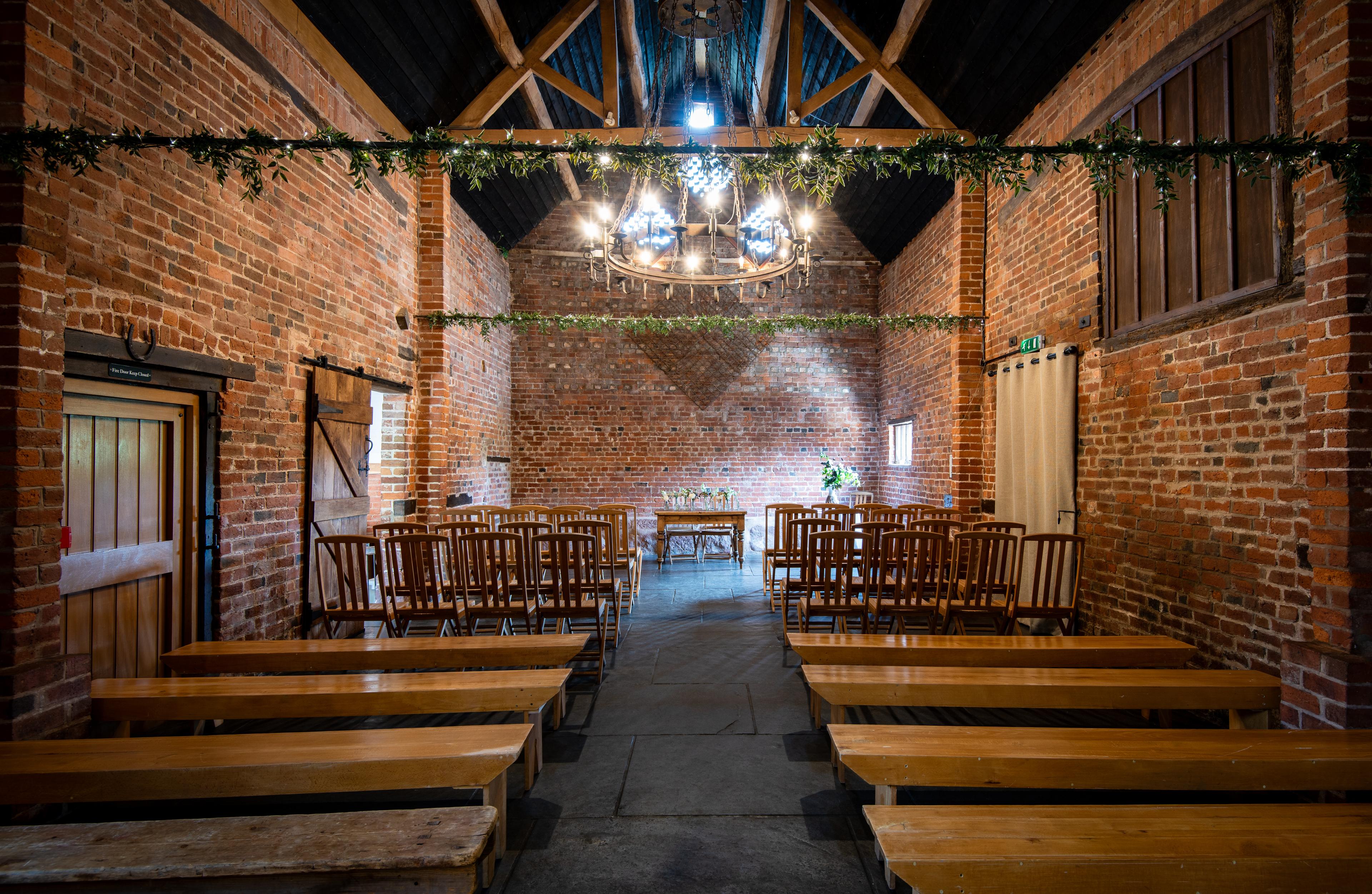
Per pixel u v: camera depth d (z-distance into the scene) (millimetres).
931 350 7121
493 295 8219
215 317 3346
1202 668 3135
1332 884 1531
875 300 9188
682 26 5570
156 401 3062
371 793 2445
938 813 1713
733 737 2943
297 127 4109
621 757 2738
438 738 2064
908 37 5359
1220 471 3209
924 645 2965
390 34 4770
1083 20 4281
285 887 1516
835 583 4066
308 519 4148
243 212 3574
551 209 8922
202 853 1514
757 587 6395
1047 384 4715
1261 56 2984
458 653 2982
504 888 1917
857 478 7984
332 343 4551
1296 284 2764
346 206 4734
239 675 3301
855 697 2443
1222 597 3182
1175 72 3514
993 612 3625
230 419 3467
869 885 1939
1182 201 3488
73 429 2691
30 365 2281
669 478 9008
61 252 2404
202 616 3342
